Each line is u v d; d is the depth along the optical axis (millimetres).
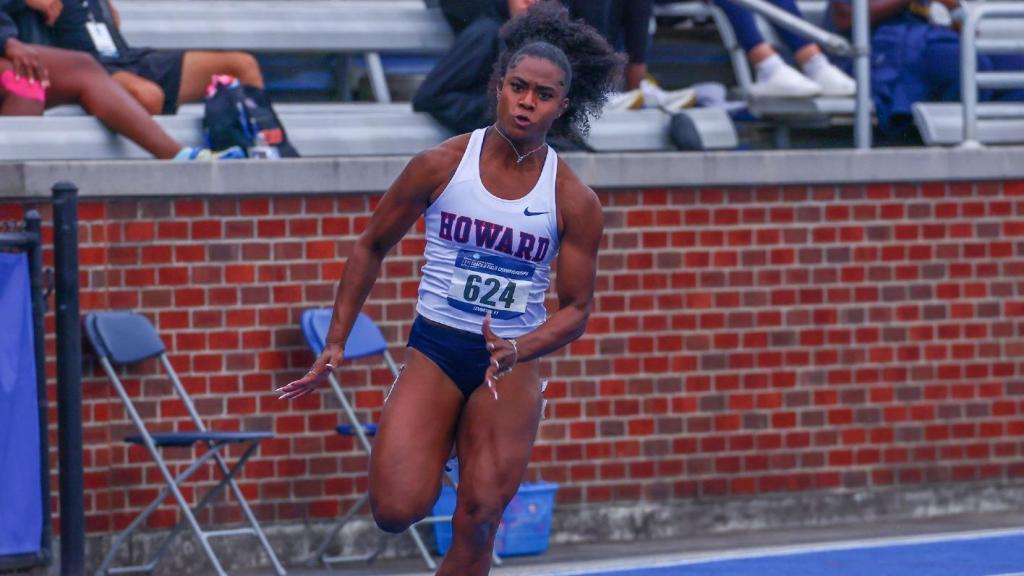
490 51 38000
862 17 40094
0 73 34938
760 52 42438
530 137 20641
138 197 33281
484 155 20922
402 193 20953
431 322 21281
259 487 34500
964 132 40000
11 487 29797
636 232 36875
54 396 32844
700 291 37375
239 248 34156
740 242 37656
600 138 39125
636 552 35188
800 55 43000
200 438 31438
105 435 33125
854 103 42656
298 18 41406
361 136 37938
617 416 36844
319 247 34719
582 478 36625
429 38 42406
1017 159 39688
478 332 21188
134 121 35562
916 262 39062
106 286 33250
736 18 42625
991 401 39812
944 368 39375
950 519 39094
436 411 21156
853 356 38594
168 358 33688
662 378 37156
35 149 34875
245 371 34250
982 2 43188
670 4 43688
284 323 34500
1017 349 39969
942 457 39469
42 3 36156
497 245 20906
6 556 29797
